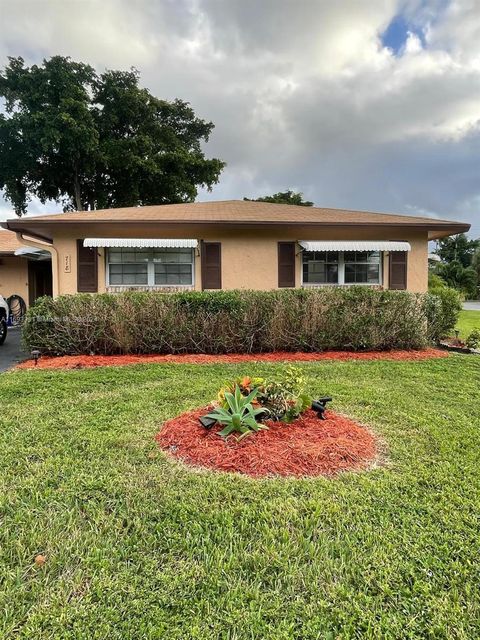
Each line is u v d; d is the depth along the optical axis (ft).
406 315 34.40
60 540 8.93
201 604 7.25
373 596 7.47
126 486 11.18
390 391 21.24
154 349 32.30
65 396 20.15
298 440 13.46
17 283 62.85
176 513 9.96
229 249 43.55
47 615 7.00
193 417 15.47
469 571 8.02
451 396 20.44
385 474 11.95
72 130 76.95
